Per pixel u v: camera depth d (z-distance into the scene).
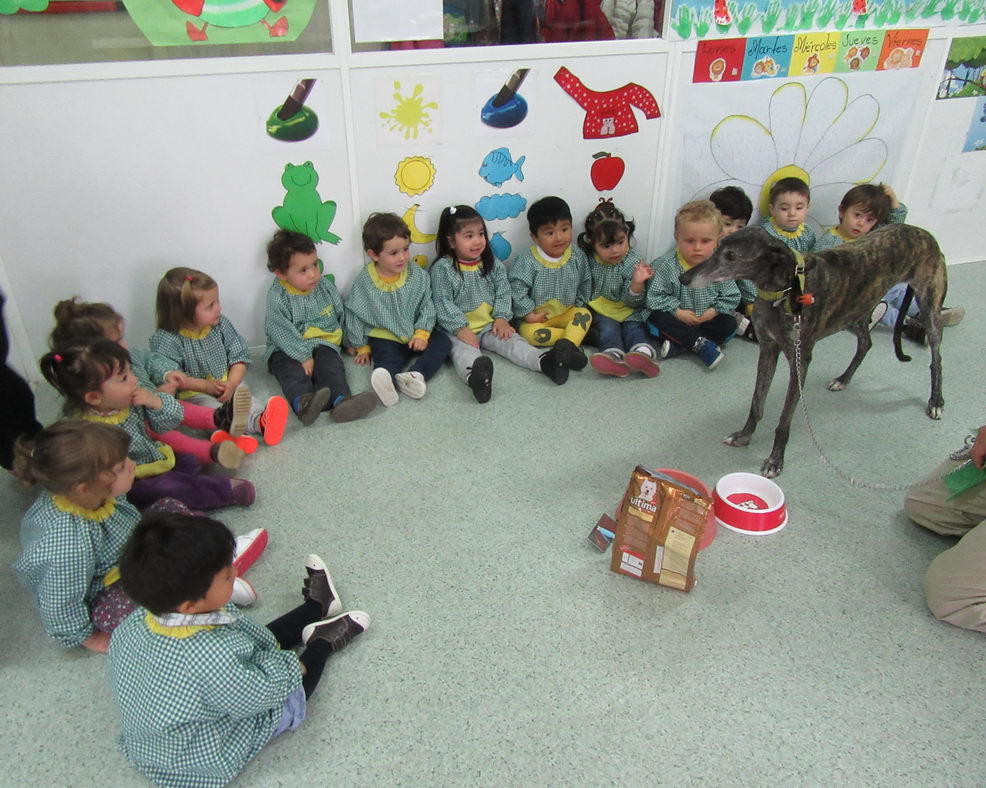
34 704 1.34
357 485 1.91
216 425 2.00
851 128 2.76
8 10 1.91
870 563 1.65
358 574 1.62
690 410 2.24
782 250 1.70
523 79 2.35
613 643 1.46
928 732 1.29
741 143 2.66
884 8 2.57
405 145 2.36
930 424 2.16
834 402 2.28
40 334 2.29
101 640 1.43
